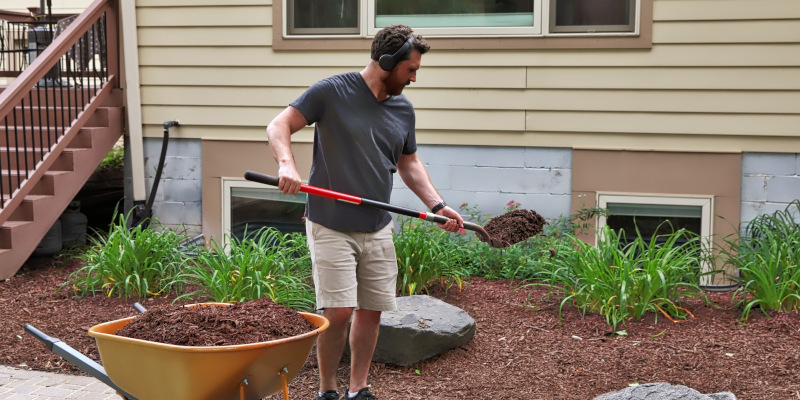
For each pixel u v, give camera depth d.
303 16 6.98
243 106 7.13
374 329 3.71
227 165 7.20
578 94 6.46
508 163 6.65
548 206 6.60
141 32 7.26
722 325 4.75
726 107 6.19
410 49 3.40
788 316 4.77
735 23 6.11
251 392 2.83
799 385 3.88
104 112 7.34
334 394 3.66
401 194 6.86
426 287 5.58
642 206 6.47
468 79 6.66
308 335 2.87
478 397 3.92
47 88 7.54
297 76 6.99
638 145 6.39
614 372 4.15
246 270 5.18
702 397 3.34
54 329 5.01
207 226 7.30
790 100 6.08
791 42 6.03
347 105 3.46
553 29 6.48
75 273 5.79
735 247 5.62
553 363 4.30
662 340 4.54
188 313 2.99
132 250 5.70
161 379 2.75
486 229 3.88
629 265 4.98
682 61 6.23
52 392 4.07
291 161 3.24
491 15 6.59
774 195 6.19
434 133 6.77
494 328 4.85
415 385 4.08
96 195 8.96
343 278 3.48
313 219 3.54
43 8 9.45
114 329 3.00
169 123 7.18
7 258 6.24
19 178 6.48
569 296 4.96
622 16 6.36
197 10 7.12
